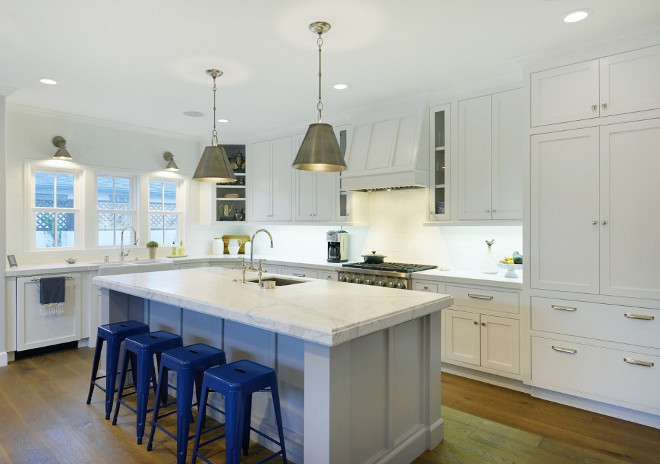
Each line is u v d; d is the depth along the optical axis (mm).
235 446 2070
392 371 2408
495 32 2873
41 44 3041
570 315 3148
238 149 6270
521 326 3420
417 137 4180
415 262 4824
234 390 2068
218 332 2998
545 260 3256
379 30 2844
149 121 5262
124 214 5566
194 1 2469
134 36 2922
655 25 2730
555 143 3193
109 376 3027
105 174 5395
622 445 2658
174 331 3367
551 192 3217
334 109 4727
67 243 5090
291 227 6203
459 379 3789
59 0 2449
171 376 3414
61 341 4484
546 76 3232
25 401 3279
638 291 2865
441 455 2568
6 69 3527
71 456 2516
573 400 3205
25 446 2623
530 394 3439
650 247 2820
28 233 4719
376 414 2328
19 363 4152
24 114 4672
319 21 2715
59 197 5027
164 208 5977
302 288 2947
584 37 2945
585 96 3055
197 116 5020
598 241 3016
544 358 3277
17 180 4633
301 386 2482
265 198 5844
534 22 2732
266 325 2107
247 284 3096
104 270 4516
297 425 2504
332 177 5078
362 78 3756
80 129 5082
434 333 2686
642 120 2834
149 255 5555
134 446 2637
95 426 2885
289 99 4355
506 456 2553
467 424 2947
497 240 4207
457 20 2707
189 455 2541
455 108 4039
